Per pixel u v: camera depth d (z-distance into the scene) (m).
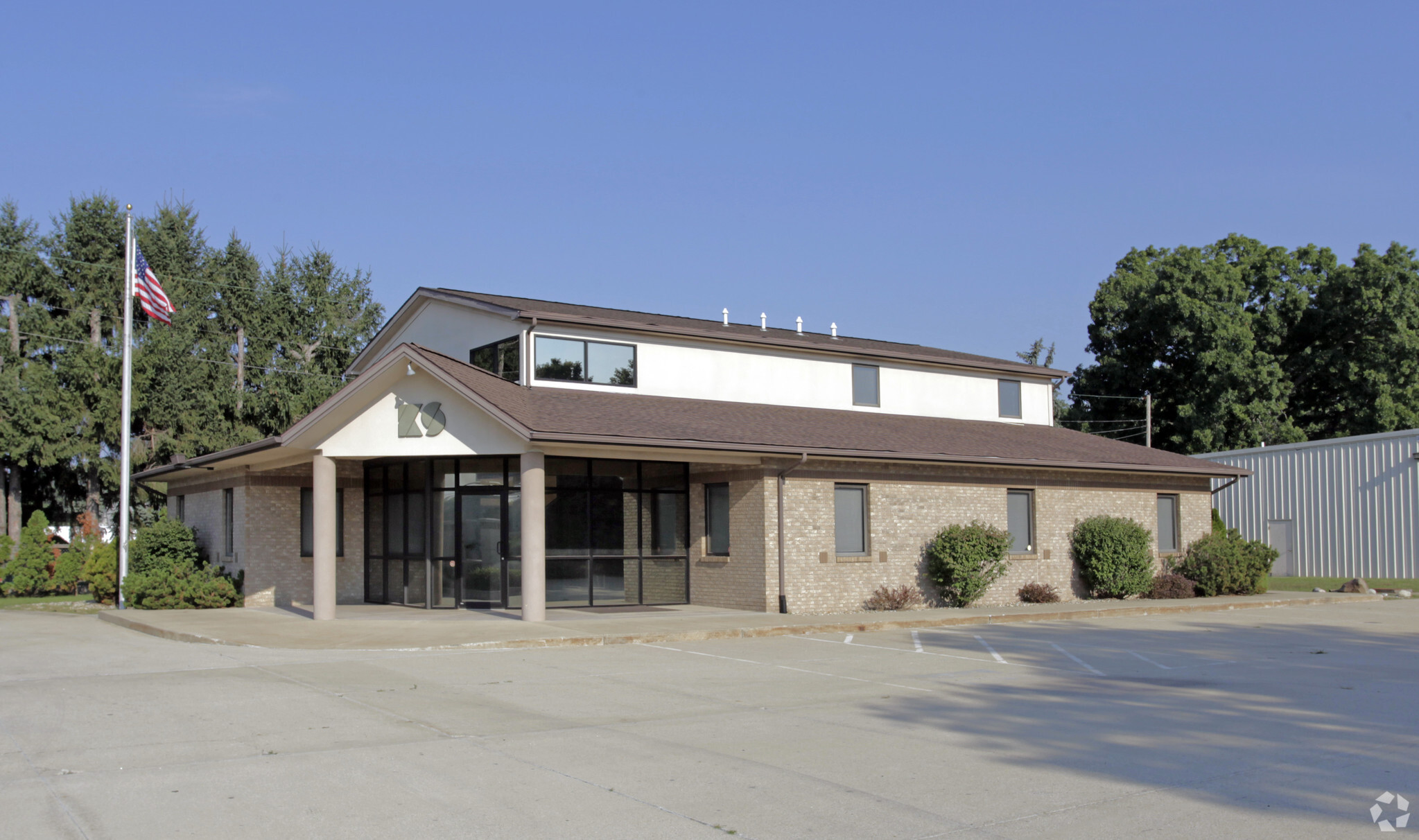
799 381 26.89
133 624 20.06
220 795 7.89
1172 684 13.56
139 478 30.00
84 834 6.95
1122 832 7.00
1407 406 50.81
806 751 9.42
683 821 7.27
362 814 7.41
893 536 23.86
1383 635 19.80
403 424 20.78
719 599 22.98
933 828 7.11
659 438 19.89
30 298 49.50
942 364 29.20
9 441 45.53
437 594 22.70
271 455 22.45
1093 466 26.75
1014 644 17.98
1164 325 52.72
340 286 55.84
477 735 10.02
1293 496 35.72
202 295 52.44
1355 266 52.28
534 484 19.50
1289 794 7.97
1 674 13.94
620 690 12.80
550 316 22.97
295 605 24.83
